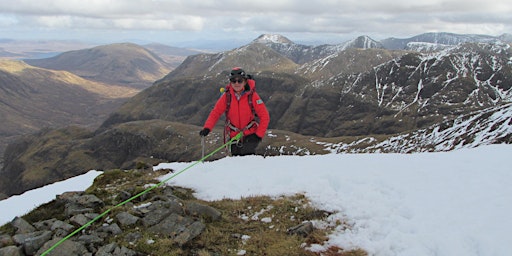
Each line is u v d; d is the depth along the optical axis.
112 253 2.62
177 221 3.04
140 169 5.36
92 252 2.66
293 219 3.21
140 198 3.77
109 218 3.20
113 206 3.54
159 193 3.85
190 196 3.81
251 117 4.46
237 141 4.47
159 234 2.89
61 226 3.05
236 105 4.39
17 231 3.00
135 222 3.08
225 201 3.61
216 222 3.16
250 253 2.68
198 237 2.87
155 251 2.67
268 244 2.80
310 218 3.21
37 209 3.79
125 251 2.62
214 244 2.80
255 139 4.41
